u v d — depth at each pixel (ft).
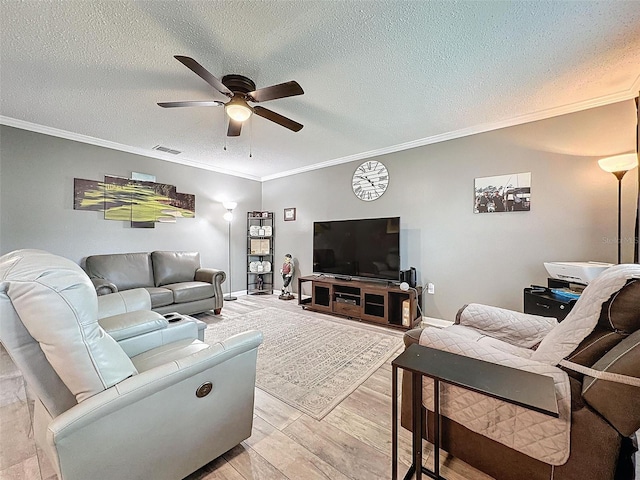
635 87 7.52
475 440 3.89
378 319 11.17
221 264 16.31
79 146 11.16
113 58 6.21
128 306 6.92
